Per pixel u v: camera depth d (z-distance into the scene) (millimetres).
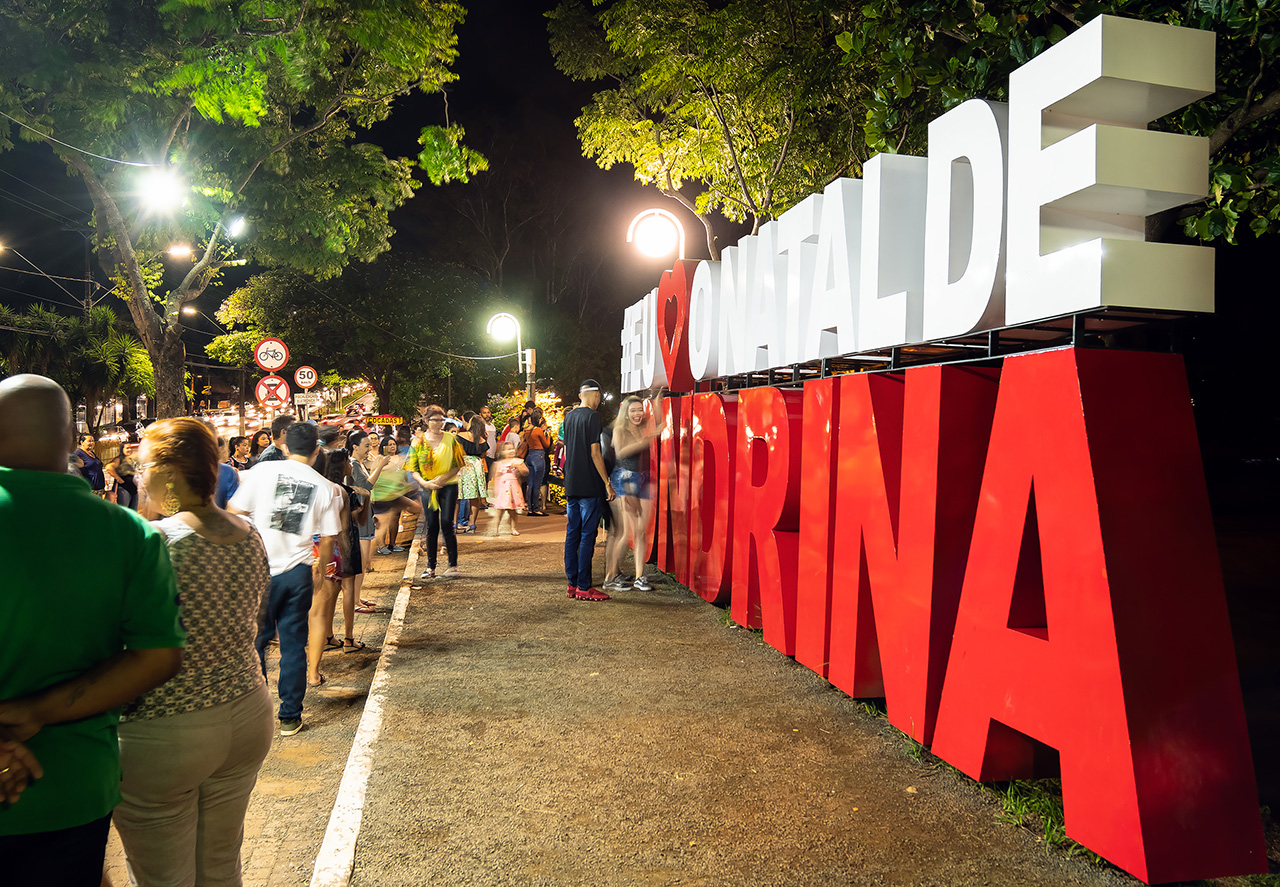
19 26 10578
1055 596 3471
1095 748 3285
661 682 5645
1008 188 3832
